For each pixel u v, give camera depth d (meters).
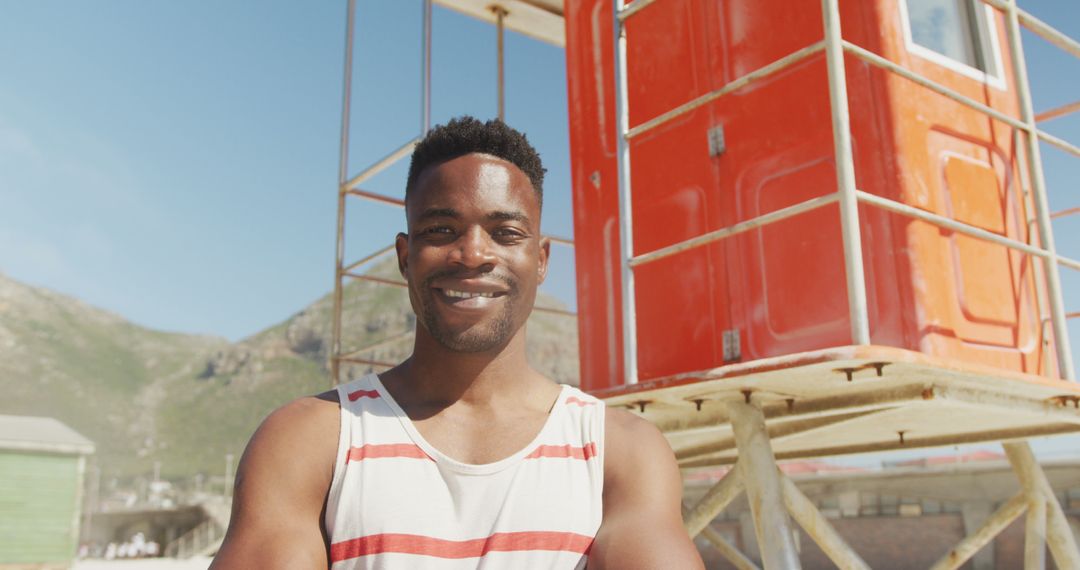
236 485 1.47
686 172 4.55
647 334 4.59
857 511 29.27
